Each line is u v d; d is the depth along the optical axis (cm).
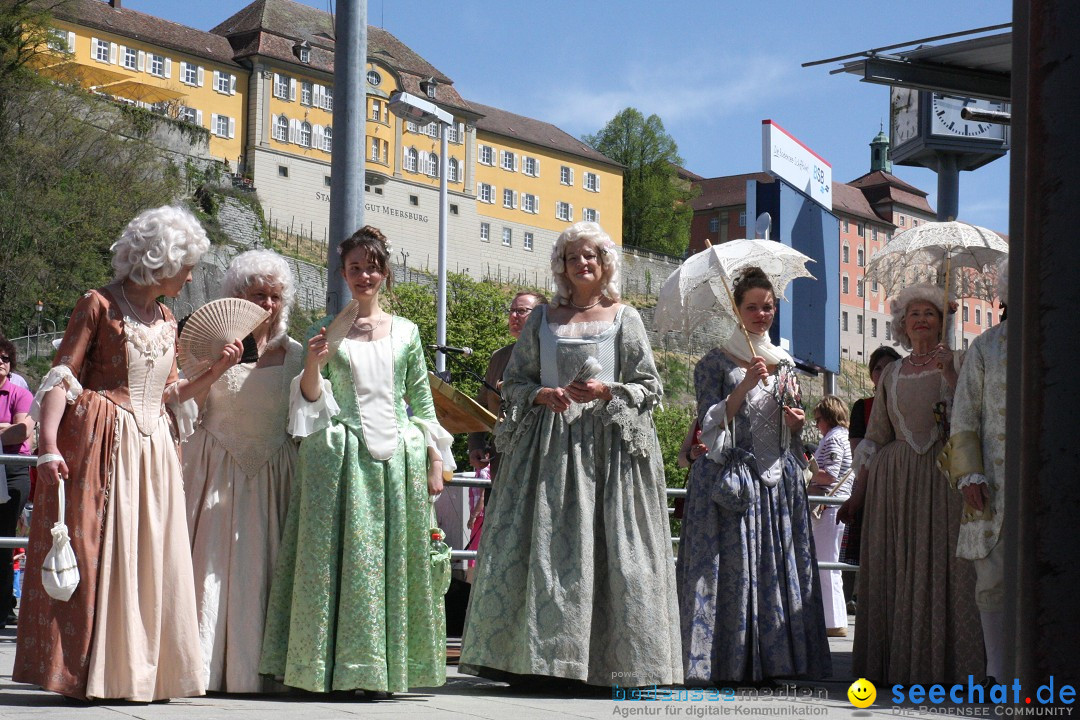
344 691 524
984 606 555
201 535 532
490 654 548
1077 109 258
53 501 469
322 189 8850
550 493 554
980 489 552
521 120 10650
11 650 682
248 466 541
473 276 9744
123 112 6681
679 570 625
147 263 493
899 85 838
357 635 517
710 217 13125
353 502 528
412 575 539
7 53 5731
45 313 5362
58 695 489
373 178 9044
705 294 809
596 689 563
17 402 855
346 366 545
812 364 1541
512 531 559
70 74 6247
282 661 525
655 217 11619
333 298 829
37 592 467
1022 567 262
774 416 630
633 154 11675
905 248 691
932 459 615
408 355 564
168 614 487
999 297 570
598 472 561
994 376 555
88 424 479
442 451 568
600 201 11038
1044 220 261
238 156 8606
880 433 648
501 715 465
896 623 616
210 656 521
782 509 624
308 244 8606
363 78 851
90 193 5594
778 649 605
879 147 13712
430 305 5225
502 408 577
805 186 1591
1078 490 256
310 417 531
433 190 9512
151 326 499
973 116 897
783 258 812
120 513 478
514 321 808
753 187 1491
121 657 469
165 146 7238
